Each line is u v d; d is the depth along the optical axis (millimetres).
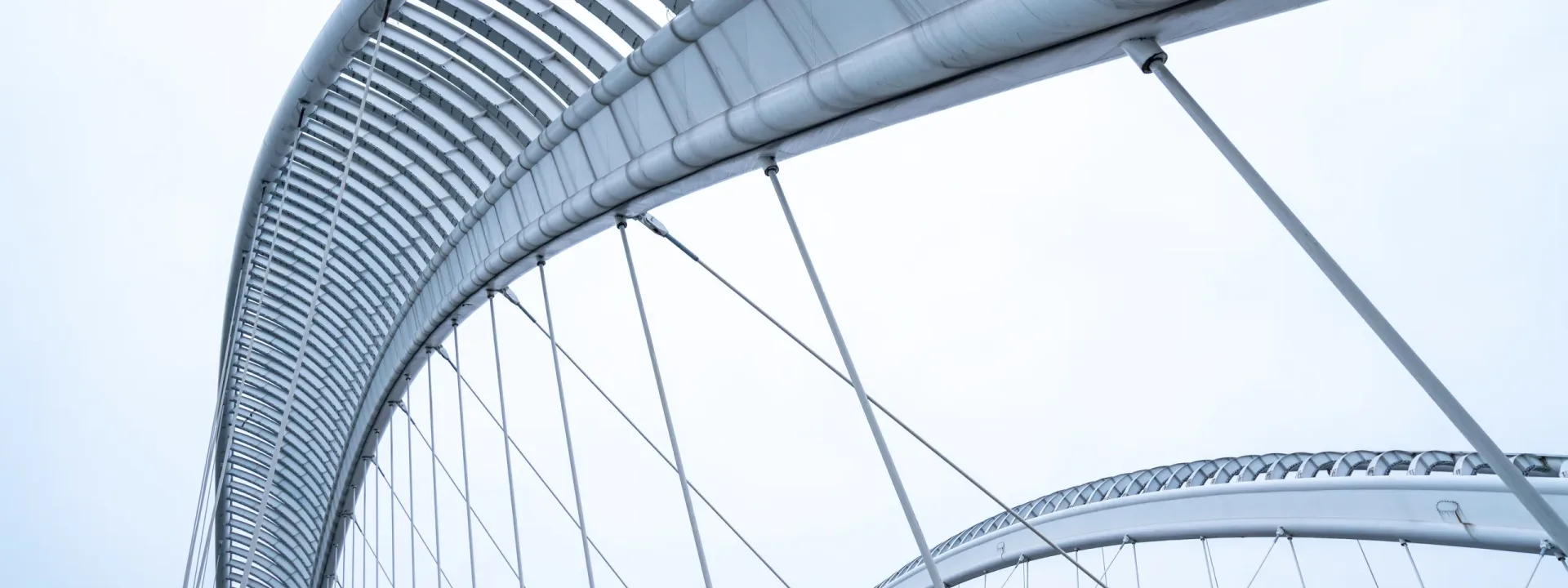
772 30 11109
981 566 35969
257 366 38719
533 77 18703
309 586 50562
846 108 9859
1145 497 30969
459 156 22484
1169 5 5980
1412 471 23406
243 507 48156
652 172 14023
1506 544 20406
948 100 8789
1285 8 5754
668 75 13688
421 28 19375
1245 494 27969
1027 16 6836
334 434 40375
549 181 17828
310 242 32094
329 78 22812
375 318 31906
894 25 8859
